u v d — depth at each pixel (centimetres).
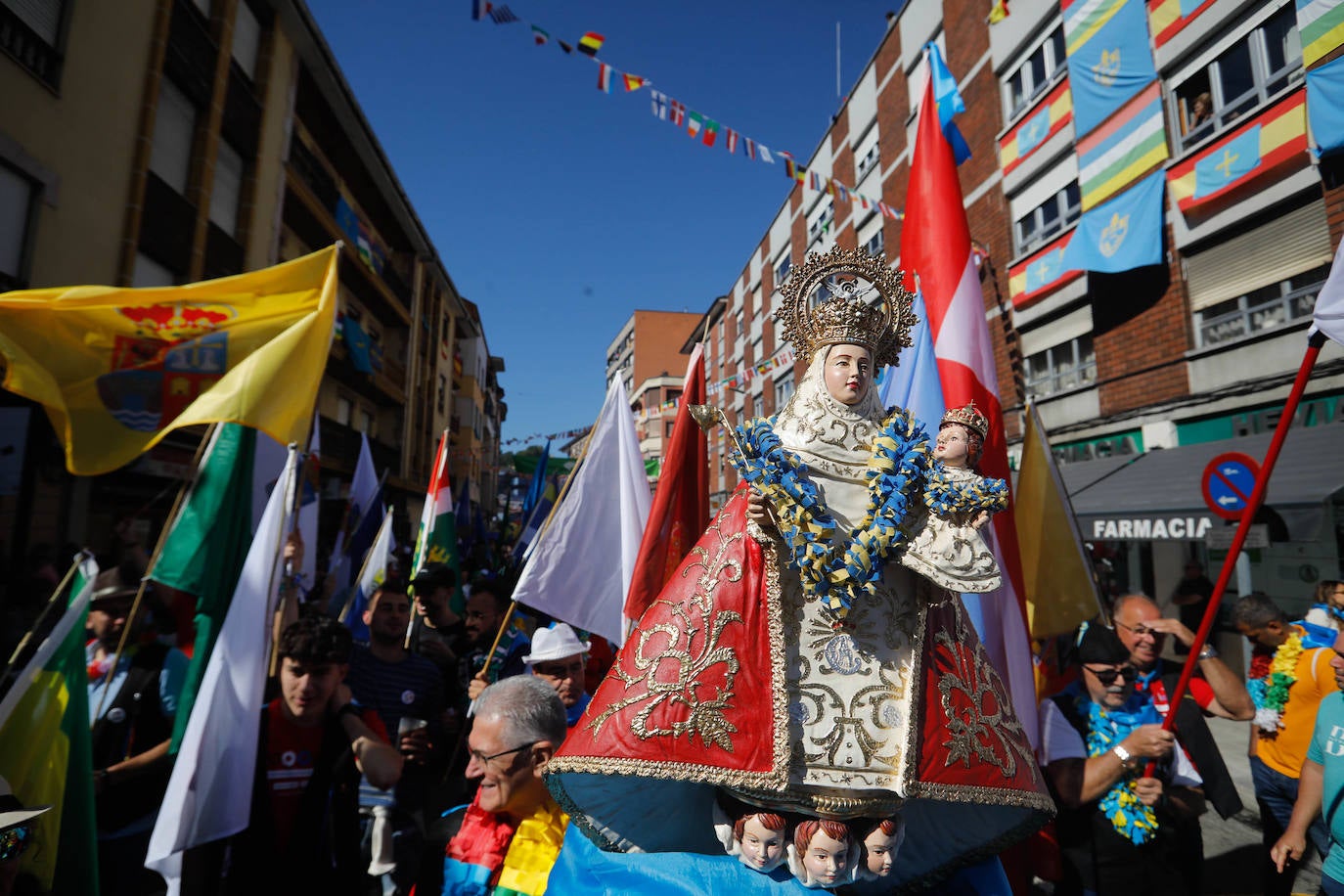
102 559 773
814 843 158
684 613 172
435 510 559
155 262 1166
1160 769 298
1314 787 310
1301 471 752
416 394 2805
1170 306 1065
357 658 398
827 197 2216
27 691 256
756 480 168
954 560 161
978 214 1488
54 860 249
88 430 355
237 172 1423
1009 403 1398
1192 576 884
